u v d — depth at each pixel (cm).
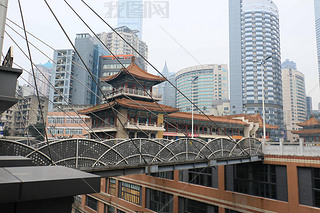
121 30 14425
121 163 1084
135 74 4119
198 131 5534
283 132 11850
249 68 12719
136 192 2791
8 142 747
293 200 1670
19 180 307
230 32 13575
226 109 12344
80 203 3591
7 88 419
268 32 13188
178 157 1365
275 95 12606
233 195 1948
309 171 1656
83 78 8788
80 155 933
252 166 1941
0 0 404
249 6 13425
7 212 300
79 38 9281
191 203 2225
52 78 8694
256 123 6981
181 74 16688
